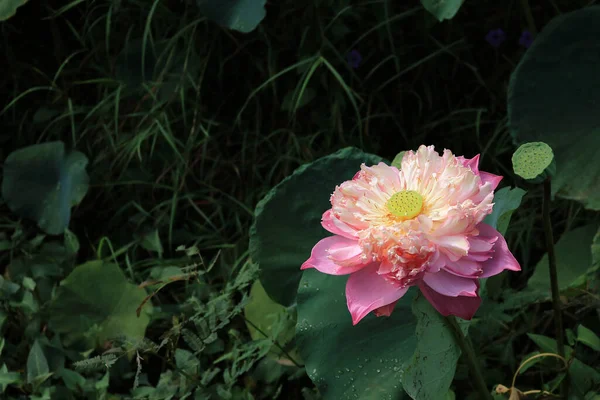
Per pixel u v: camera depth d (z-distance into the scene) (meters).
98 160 2.13
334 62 2.05
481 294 1.33
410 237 1.15
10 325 1.80
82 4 2.30
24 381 1.64
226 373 1.57
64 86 2.24
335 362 1.37
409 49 2.10
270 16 2.11
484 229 1.21
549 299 1.61
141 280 1.93
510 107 1.65
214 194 2.13
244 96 2.20
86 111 2.23
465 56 2.11
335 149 2.04
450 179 1.21
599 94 1.60
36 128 2.31
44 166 2.13
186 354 1.54
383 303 1.18
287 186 1.55
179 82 2.09
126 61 2.18
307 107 2.12
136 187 2.15
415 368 1.25
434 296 1.18
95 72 2.32
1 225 2.10
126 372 1.72
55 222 2.07
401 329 1.37
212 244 2.01
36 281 1.87
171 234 2.04
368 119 2.04
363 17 2.09
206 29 2.12
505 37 2.02
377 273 1.19
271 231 1.55
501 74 2.10
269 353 1.63
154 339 1.80
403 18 2.11
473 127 2.05
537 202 1.88
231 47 2.16
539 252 1.88
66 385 1.65
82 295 1.73
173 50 2.08
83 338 1.73
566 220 1.83
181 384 1.56
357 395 1.34
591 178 1.57
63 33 2.34
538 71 1.65
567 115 1.61
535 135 1.62
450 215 1.17
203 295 1.80
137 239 2.01
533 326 1.69
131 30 2.24
